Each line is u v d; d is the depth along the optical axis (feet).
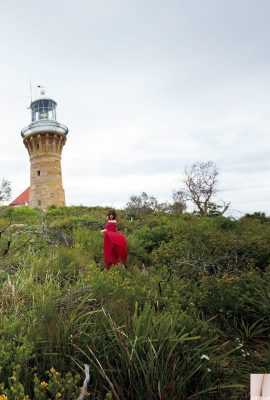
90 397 7.97
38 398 6.70
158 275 17.76
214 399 8.48
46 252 23.84
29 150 165.89
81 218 56.59
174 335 9.20
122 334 9.39
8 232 30.83
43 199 156.25
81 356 8.96
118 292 13.75
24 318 10.80
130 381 8.07
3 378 7.53
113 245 22.86
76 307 11.66
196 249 23.52
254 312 13.26
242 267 19.61
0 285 14.07
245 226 43.11
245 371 9.65
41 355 8.82
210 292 14.32
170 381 8.04
